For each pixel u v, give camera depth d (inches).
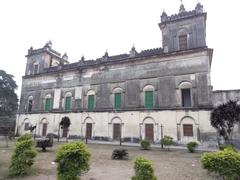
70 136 1114.1
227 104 590.2
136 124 940.0
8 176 314.5
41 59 1417.3
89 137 1053.8
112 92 1053.8
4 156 493.4
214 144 759.7
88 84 1144.8
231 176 228.4
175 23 987.9
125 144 922.7
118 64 1074.7
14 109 1892.2
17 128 1337.4
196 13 942.4
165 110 888.9
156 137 878.4
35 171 346.9
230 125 576.7
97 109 1072.8
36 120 1274.6
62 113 1184.2
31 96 1358.3
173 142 834.2
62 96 1219.9
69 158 252.4
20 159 328.5
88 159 262.4
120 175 331.0
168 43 973.8
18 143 344.5
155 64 967.6
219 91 1055.0
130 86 1007.6
